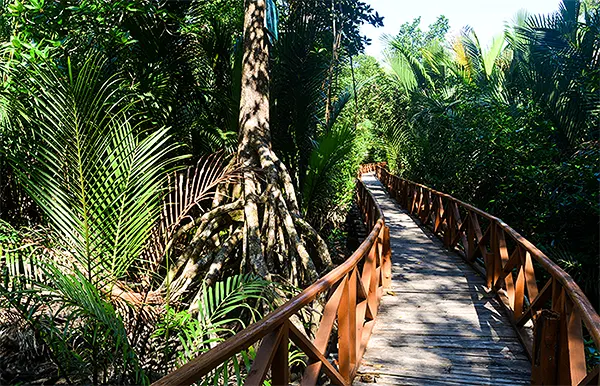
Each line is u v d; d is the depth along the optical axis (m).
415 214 13.87
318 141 8.58
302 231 6.32
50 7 5.04
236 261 5.95
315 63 8.16
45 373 3.94
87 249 3.53
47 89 3.48
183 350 3.85
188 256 5.39
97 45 5.78
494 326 4.82
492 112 10.86
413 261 8.06
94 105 3.84
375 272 5.07
